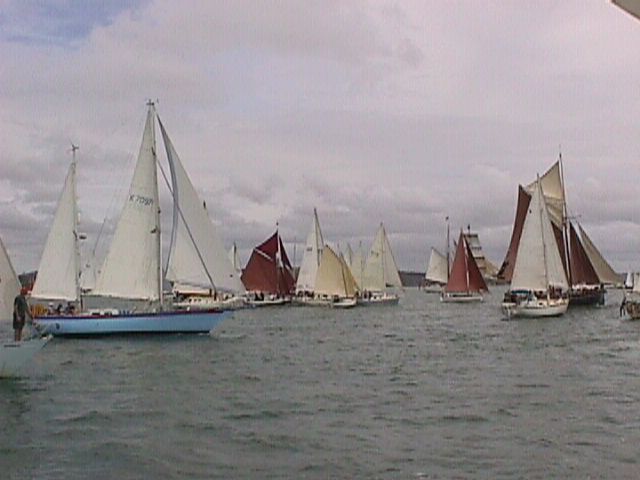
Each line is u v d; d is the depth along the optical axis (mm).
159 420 20328
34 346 27906
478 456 15672
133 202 48812
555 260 72312
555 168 81875
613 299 105125
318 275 102438
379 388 26188
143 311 47125
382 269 110812
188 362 35594
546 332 53125
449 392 24938
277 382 28219
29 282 48375
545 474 14219
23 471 14906
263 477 14266
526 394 24156
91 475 14562
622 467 14688
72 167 48594
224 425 19484
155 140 49031
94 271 53906
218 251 50875
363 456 15789
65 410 22109
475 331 56031
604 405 21859
